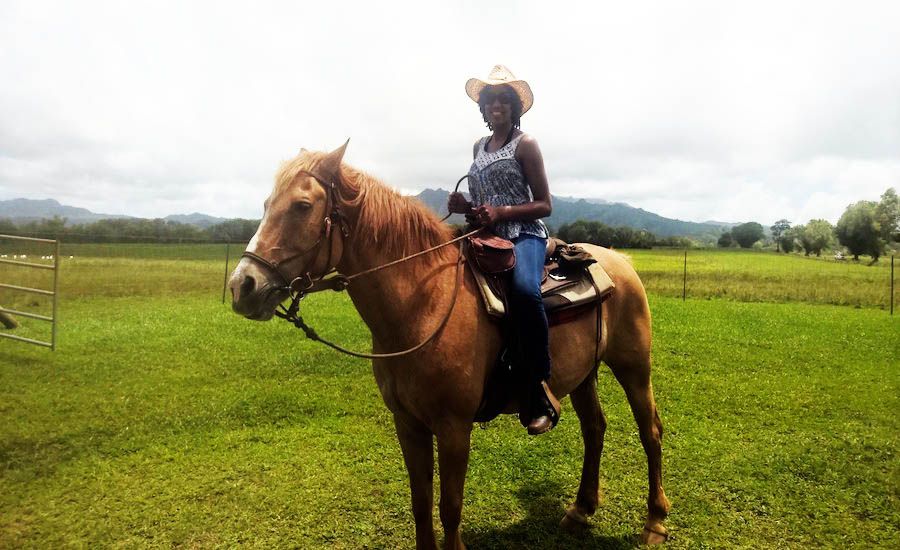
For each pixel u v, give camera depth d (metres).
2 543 2.89
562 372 2.73
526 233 2.61
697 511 3.28
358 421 4.87
